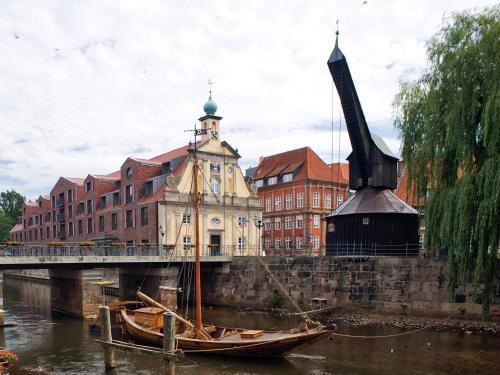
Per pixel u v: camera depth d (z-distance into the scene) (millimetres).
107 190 58719
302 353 21797
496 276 27156
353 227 35594
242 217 49875
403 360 20578
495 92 21750
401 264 30734
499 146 22047
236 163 50094
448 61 24031
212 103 50000
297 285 35219
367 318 30562
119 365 20312
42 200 78688
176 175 46281
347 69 32094
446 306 28844
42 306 39906
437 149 25203
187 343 21578
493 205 21672
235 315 34219
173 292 35844
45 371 19469
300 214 63781
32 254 30500
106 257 32875
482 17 23453
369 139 36281
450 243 24266
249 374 18766
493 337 24734
